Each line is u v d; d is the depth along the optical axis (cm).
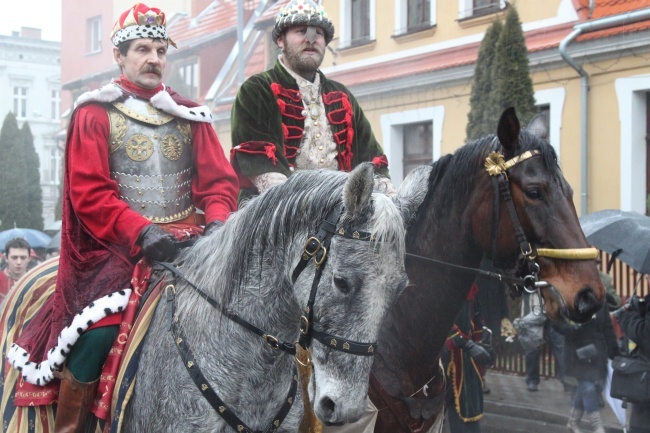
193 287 309
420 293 369
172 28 2072
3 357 360
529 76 1084
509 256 361
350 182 261
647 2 1110
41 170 3256
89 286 319
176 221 348
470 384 480
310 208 278
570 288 347
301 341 272
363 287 261
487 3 1312
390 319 372
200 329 300
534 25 1232
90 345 312
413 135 1422
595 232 608
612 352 705
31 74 3291
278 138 428
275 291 287
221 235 310
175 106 346
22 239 792
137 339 310
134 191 338
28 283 371
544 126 401
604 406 839
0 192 2239
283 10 441
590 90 1143
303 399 329
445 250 370
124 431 310
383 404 363
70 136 329
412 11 1432
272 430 300
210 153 359
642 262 573
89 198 319
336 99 450
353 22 1545
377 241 261
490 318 494
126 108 340
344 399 260
